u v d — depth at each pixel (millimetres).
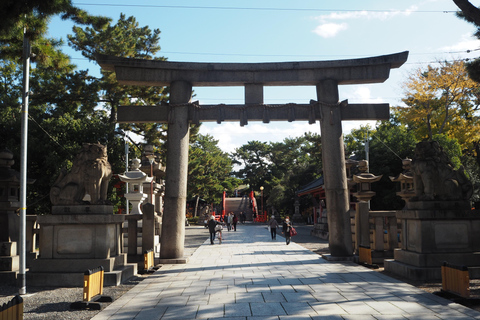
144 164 20453
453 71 35812
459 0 11562
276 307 7645
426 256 10719
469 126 39375
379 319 6777
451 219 10992
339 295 8641
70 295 9289
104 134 30922
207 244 23406
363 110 15750
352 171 27250
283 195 60438
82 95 34812
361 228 14656
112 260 10914
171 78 15570
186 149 15414
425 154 11516
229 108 15508
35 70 35656
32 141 27844
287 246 21297
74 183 11141
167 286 10109
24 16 10117
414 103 38250
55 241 10891
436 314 7059
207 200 64625
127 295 9125
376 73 15648
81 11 13492
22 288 9625
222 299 8414
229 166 73375
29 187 27828
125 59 15172
